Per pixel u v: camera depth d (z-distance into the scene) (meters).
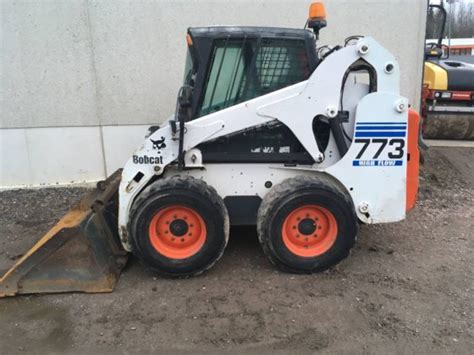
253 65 3.96
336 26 6.84
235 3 6.63
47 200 6.25
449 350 3.01
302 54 3.97
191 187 3.79
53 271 3.75
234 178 4.12
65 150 6.82
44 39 6.44
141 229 3.80
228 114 3.88
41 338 3.19
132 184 3.97
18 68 6.50
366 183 4.07
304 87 3.89
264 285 3.85
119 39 6.55
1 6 6.30
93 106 6.72
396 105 3.95
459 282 3.91
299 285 3.85
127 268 4.18
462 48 20.59
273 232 3.89
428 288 3.81
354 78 4.18
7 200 6.26
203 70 3.90
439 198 6.12
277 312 3.46
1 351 3.05
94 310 3.52
